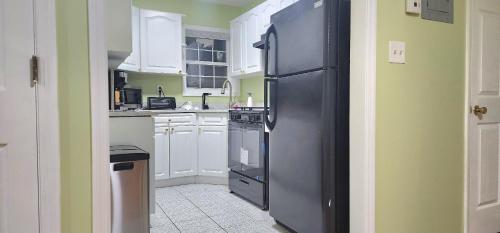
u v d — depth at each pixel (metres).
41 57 1.17
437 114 1.87
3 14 1.12
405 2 1.73
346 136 1.95
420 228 1.83
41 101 1.17
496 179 2.18
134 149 2.09
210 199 3.21
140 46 3.87
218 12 4.73
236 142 3.36
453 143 1.95
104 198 1.27
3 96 1.13
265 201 2.85
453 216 1.96
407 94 1.75
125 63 3.66
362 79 1.65
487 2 2.07
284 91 2.30
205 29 4.64
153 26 3.95
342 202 1.94
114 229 1.78
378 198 1.68
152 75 4.30
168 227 2.44
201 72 4.74
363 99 1.64
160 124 3.63
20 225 1.16
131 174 1.82
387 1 1.68
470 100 2.00
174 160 3.74
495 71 2.13
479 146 2.07
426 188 1.84
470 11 1.98
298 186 2.14
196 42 4.70
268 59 2.49
